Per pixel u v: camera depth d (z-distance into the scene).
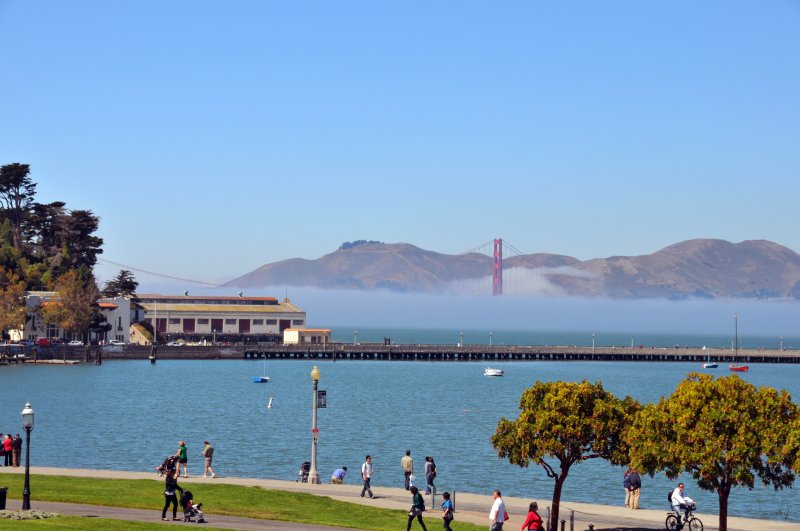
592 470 121.81
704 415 70.69
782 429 69.94
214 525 64.81
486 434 159.00
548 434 76.62
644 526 76.75
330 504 78.19
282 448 138.38
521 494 105.81
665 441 72.75
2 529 55.62
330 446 141.12
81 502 71.06
